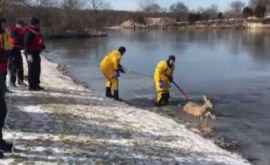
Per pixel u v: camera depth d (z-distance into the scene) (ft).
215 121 51.44
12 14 223.30
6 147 28.60
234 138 44.83
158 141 38.32
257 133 46.68
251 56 135.33
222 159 36.27
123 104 56.54
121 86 75.56
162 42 211.20
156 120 48.08
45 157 28.96
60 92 56.49
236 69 102.27
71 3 318.45
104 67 61.87
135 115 48.85
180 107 58.85
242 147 42.11
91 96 58.29
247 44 188.14
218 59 126.72
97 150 32.17
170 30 394.52
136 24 463.01
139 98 64.80
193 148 38.09
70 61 128.16
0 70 27.17
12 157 28.17
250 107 59.00
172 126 46.26
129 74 91.97
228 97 66.03
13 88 52.75
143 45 190.70
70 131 36.47
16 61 52.85
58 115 41.60
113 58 61.52
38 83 53.93
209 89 73.10
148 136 39.50
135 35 299.58
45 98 49.52
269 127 48.96
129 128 41.27
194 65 110.73
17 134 33.40
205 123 50.47
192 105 55.57
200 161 34.32
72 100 51.29
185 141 40.14
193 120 51.90
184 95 64.34
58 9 306.14
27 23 56.03
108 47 183.73
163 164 31.73
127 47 178.19
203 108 53.16
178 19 466.29
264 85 77.56
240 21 408.05
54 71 91.66
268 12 417.28
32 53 52.01
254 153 40.47
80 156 30.19
